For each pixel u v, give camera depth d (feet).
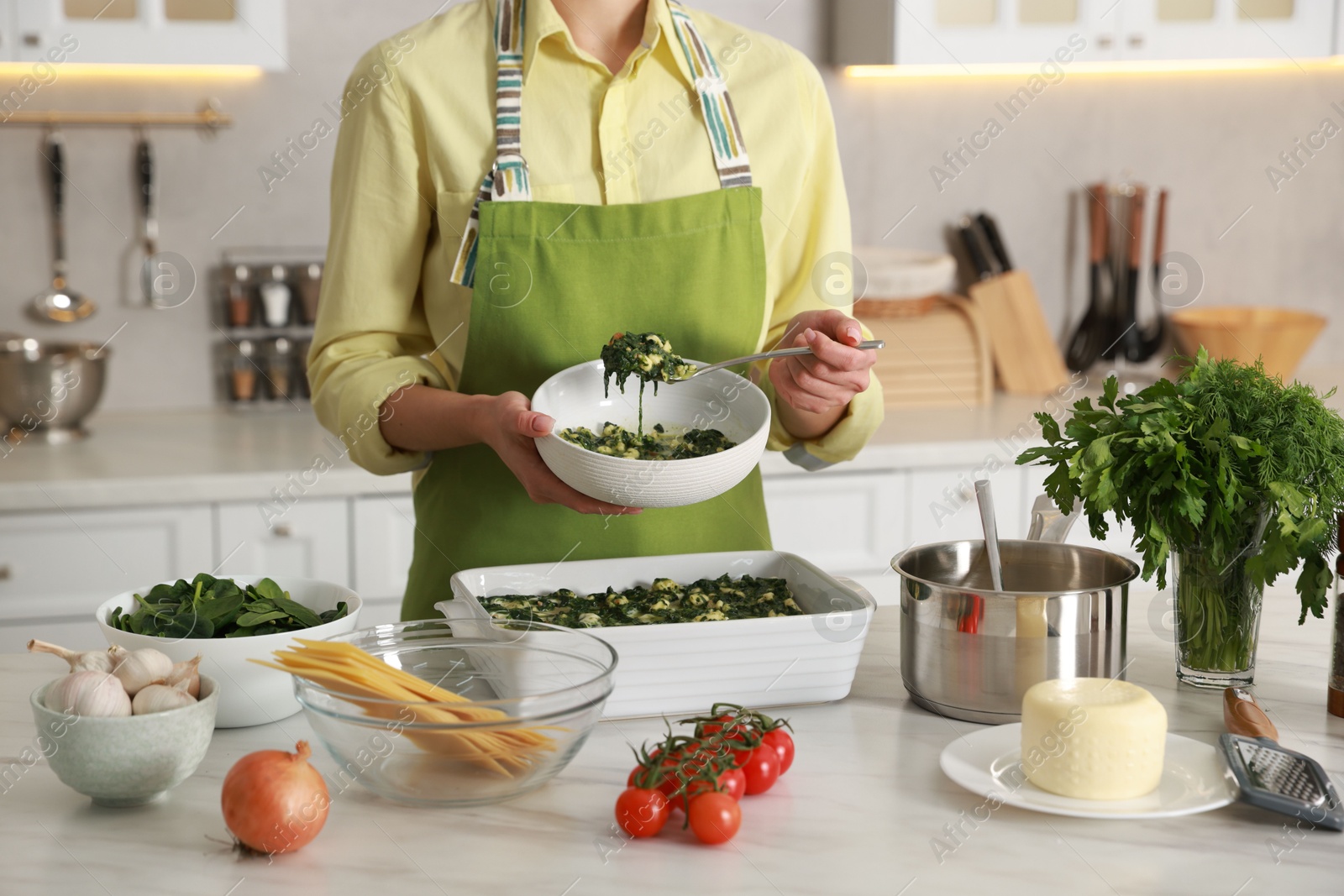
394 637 3.52
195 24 8.05
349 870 2.81
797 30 9.68
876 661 4.21
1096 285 10.27
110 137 8.98
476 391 4.60
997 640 3.51
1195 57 9.10
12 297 9.04
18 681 4.03
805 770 3.32
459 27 4.56
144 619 3.60
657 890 2.72
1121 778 3.00
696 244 4.51
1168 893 2.71
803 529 8.23
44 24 7.80
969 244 10.08
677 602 4.02
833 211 4.88
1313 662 4.16
